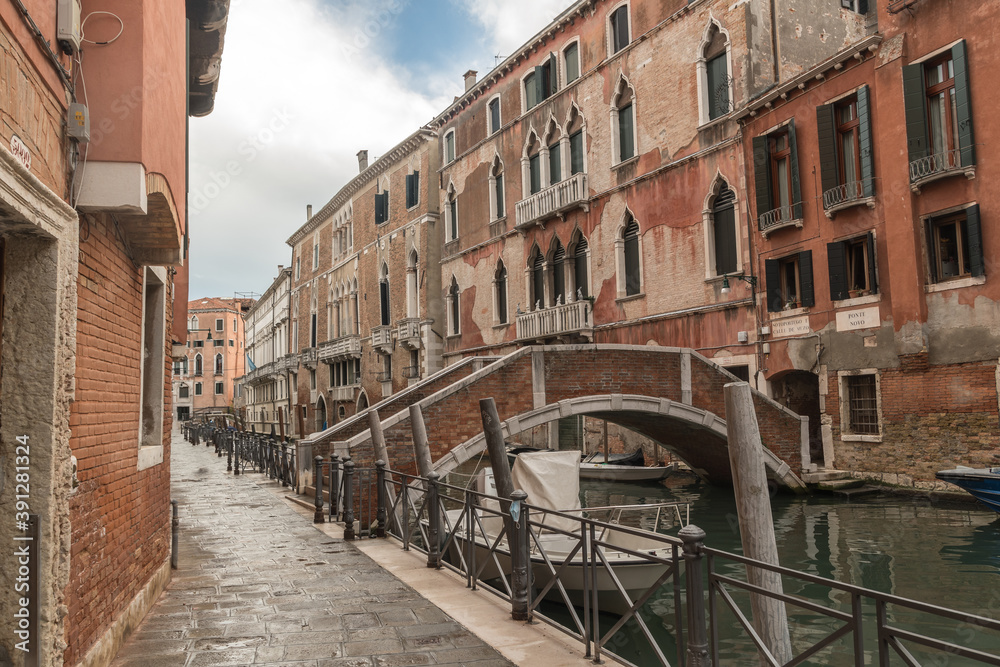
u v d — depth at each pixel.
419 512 9.17
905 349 14.00
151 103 4.46
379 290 36.00
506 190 26.50
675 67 19.62
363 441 13.27
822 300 15.78
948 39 13.51
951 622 7.68
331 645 5.36
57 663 3.78
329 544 9.65
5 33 3.02
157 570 6.80
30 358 3.73
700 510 15.36
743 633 7.74
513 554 6.13
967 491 12.77
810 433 17.48
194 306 81.62
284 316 54.72
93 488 4.54
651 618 8.48
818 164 15.88
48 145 3.68
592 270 22.41
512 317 25.91
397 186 34.56
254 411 67.75
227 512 13.01
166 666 4.90
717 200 18.61
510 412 13.60
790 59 18.08
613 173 21.70
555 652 5.17
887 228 14.45
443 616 6.12
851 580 9.30
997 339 12.66
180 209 5.71
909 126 13.96
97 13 4.22
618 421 17.41
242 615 6.17
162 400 7.04
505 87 26.88
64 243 3.88
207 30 9.07
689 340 19.05
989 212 12.84
